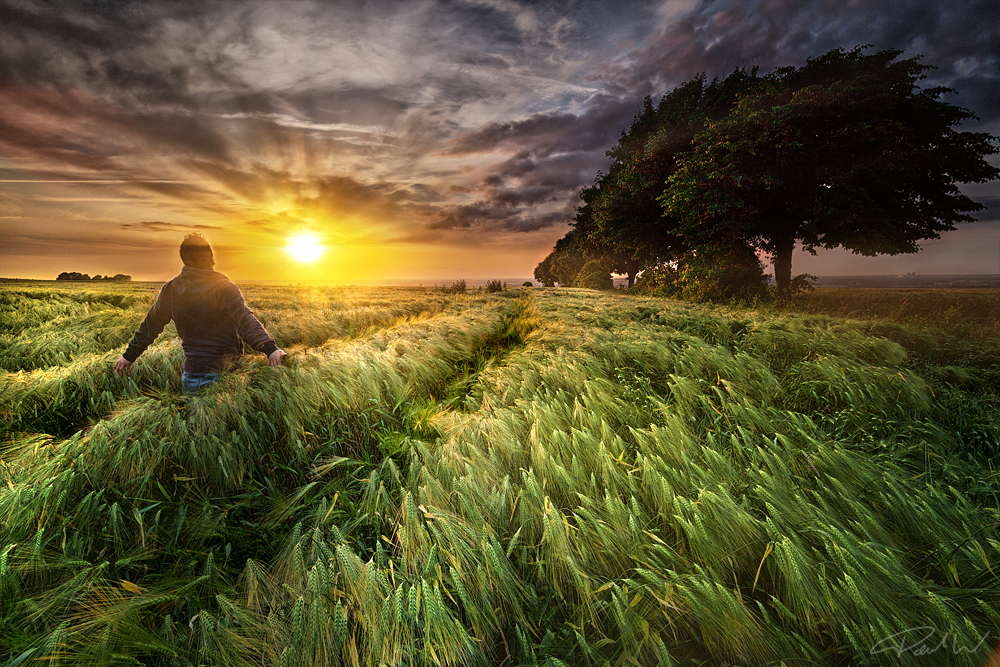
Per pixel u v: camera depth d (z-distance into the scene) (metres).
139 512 1.87
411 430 2.99
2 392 3.25
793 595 1.37
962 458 2.48
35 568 1.52
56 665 1.18
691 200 17.36
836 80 15.66
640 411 2.97
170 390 3.91
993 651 1.12
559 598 1.52
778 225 18.05
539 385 3.66
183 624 1.46
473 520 1.76
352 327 8.79
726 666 1.21
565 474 2.02
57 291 25.47
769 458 2.13
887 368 3.90
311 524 1.96
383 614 1.29
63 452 2.18
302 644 1.25
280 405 2.94
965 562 1.50
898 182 14.80
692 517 1.65
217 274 3.06
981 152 14.91
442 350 5.38
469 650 1.29
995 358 4.46
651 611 1.36
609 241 29.03
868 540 1.57
